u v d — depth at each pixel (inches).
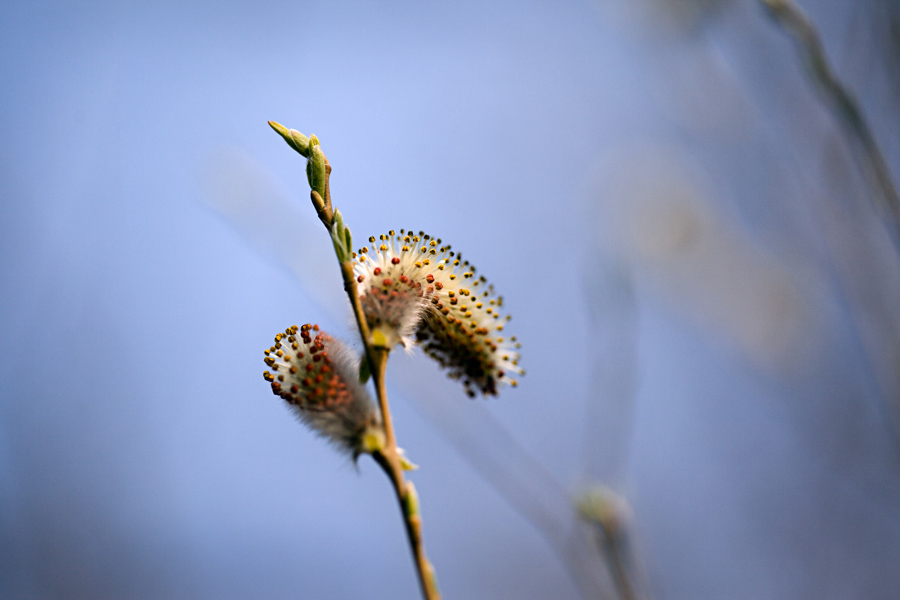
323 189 18.1
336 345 18.4
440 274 18.6
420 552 17.8
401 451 18.1
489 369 18.7
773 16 21.2
